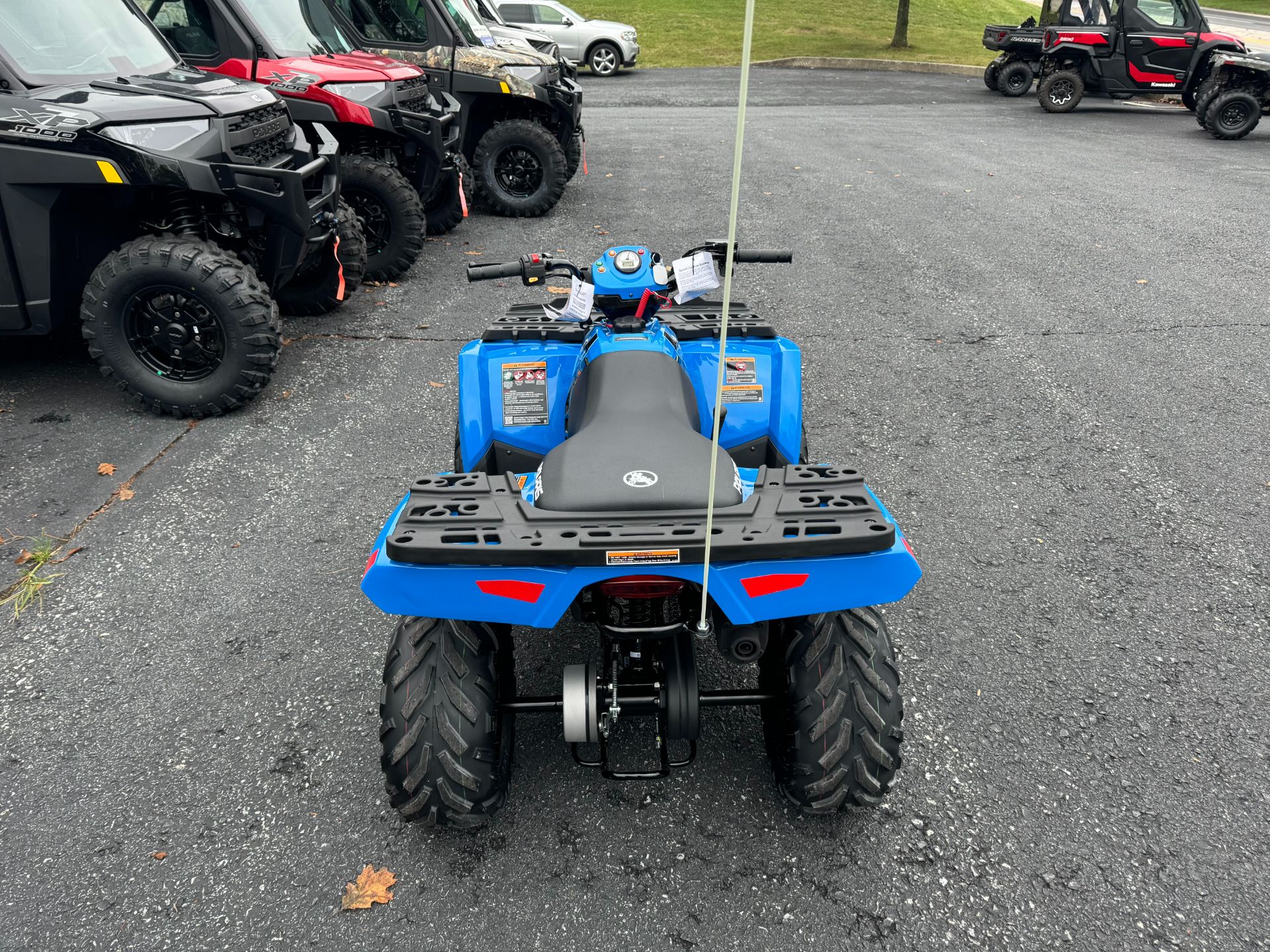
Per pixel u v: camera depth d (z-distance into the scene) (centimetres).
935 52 2698
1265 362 587
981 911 232
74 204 488
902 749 285
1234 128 1463
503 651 255
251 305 483
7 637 336
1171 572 377
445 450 477
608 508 209
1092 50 1691
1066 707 304
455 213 890
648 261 311
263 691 311
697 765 278
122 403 527
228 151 501
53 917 232
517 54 1020
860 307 693
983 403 534
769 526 203
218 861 248
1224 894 237
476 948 224
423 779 227
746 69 172
